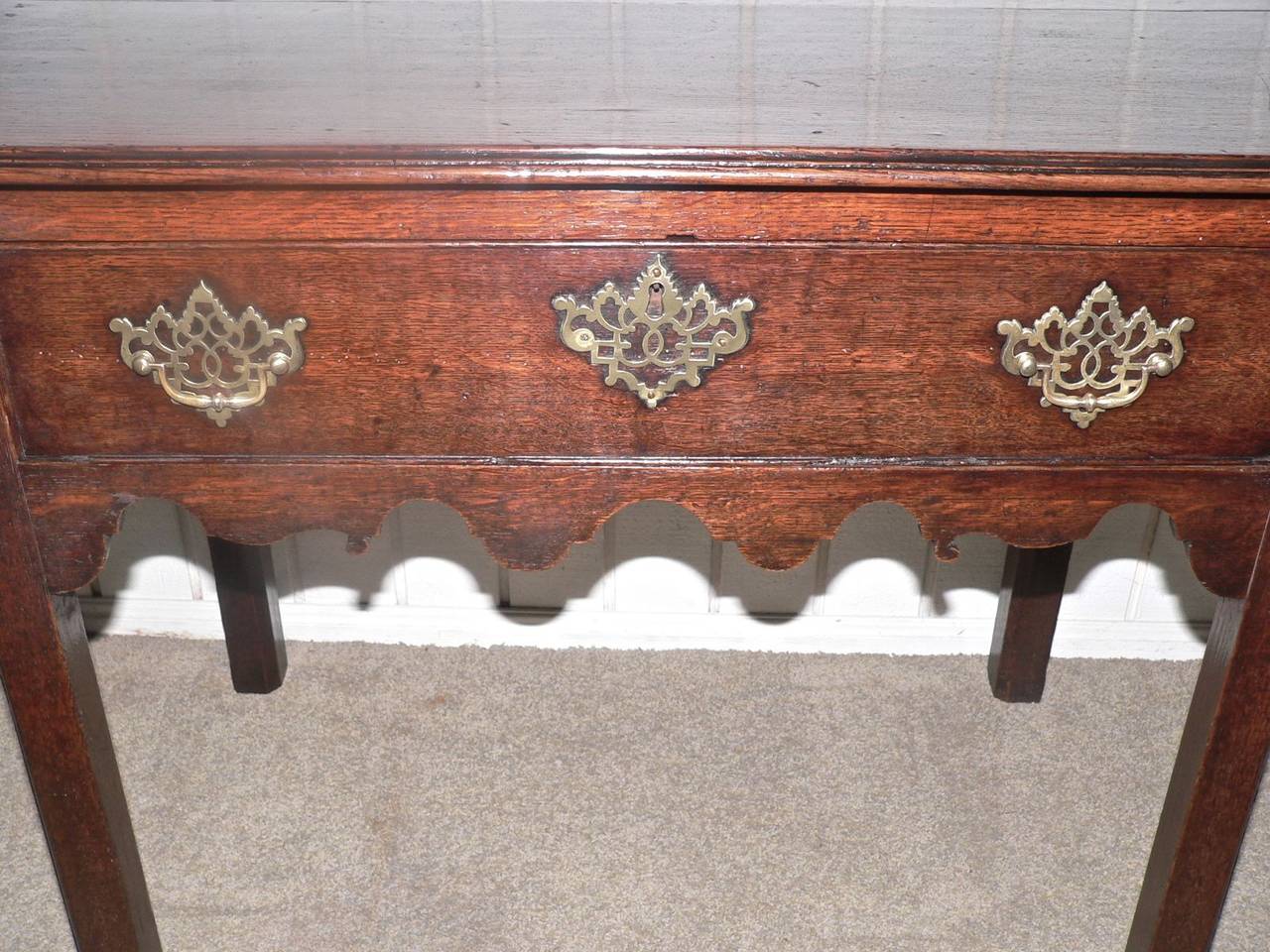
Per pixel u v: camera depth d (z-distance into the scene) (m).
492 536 0.79
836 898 1.09
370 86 0.84
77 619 0.85
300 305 0.72
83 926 0.95
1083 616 1.48
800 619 1.47
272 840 1.16
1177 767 0.89
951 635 1.47
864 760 1.28
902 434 0.76
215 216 0.69
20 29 1.03
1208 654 0.85
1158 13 1.12
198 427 0.76
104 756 0.89
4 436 0.76
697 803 1.21
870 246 0.70
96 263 0.71
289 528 0.79
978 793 1.23
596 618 1.48
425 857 1.14
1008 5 1.15
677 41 0.99
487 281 0.71
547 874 1.12
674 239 0.70
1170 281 0.71
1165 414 0.75
